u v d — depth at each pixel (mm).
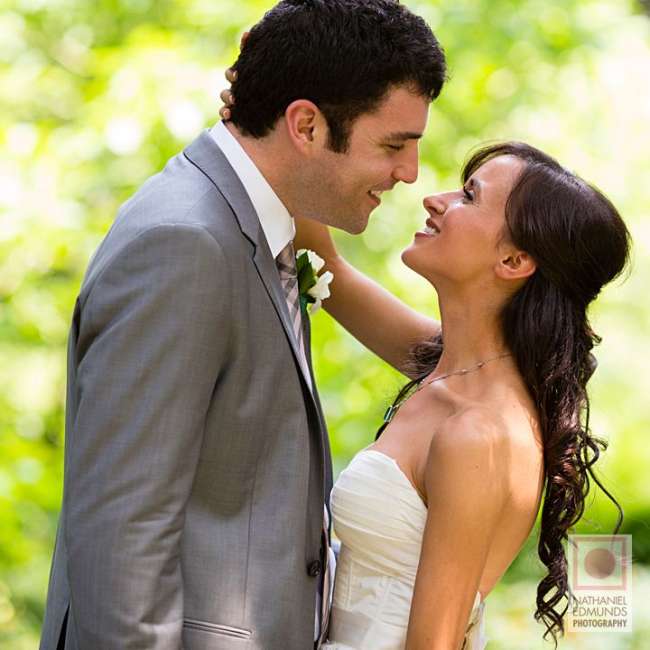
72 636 4133
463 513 4211
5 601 9234
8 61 9398
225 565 4059
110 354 3877
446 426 4297
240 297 4070
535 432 4504
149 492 3811
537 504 4531
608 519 10961
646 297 10938
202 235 3971
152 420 3832
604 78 9586
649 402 11305
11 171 8469
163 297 3883
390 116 4211
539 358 4527
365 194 4348
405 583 4488
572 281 4531
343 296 5480
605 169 9711
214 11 8914
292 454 4203
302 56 4164
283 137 4246
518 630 9484
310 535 4293
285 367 4199
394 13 4223
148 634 3785
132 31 9422
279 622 4102
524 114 9500
